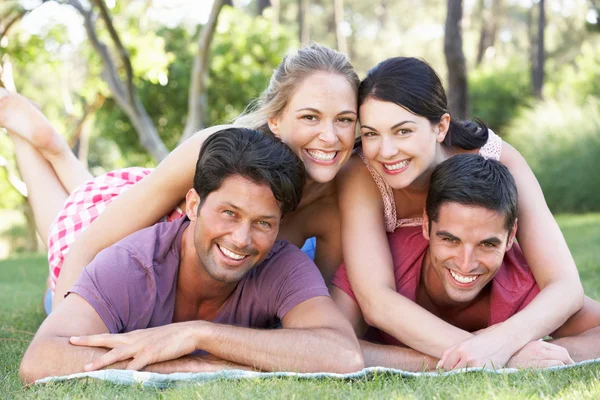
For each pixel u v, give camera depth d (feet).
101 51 32.99
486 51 136.46
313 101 11.14
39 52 36.47
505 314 11.29
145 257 10.27
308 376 9.09
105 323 9.85
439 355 10.43
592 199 54.24
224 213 9.58
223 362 9.48
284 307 10.37
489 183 10.37
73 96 80.23
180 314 10.58
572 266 11.28
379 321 11.01
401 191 11.96
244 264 9.85
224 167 9.49
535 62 94.94
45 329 9.54
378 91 11.09
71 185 17.04
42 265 31.50
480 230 10.36
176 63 49.29
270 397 8.16
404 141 11.14
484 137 12.39
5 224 71.36
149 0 38.73
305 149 11.47
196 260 10.14
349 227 11.83
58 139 16.90
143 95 49.42
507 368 9.75
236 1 51.96
